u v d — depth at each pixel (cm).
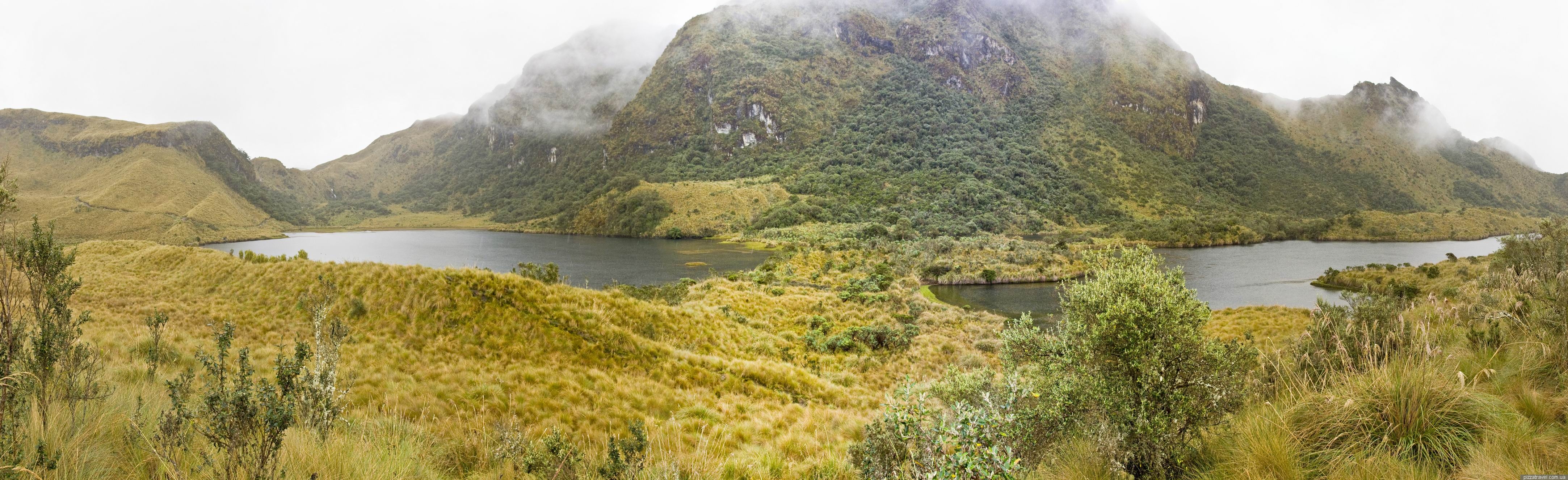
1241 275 9462
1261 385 733
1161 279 611
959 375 759
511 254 14538
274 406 450
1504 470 423
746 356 2716
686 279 6581
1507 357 675
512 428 883
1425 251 14112
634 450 698
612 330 2339
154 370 1001
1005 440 552
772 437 1412
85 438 508
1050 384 661
